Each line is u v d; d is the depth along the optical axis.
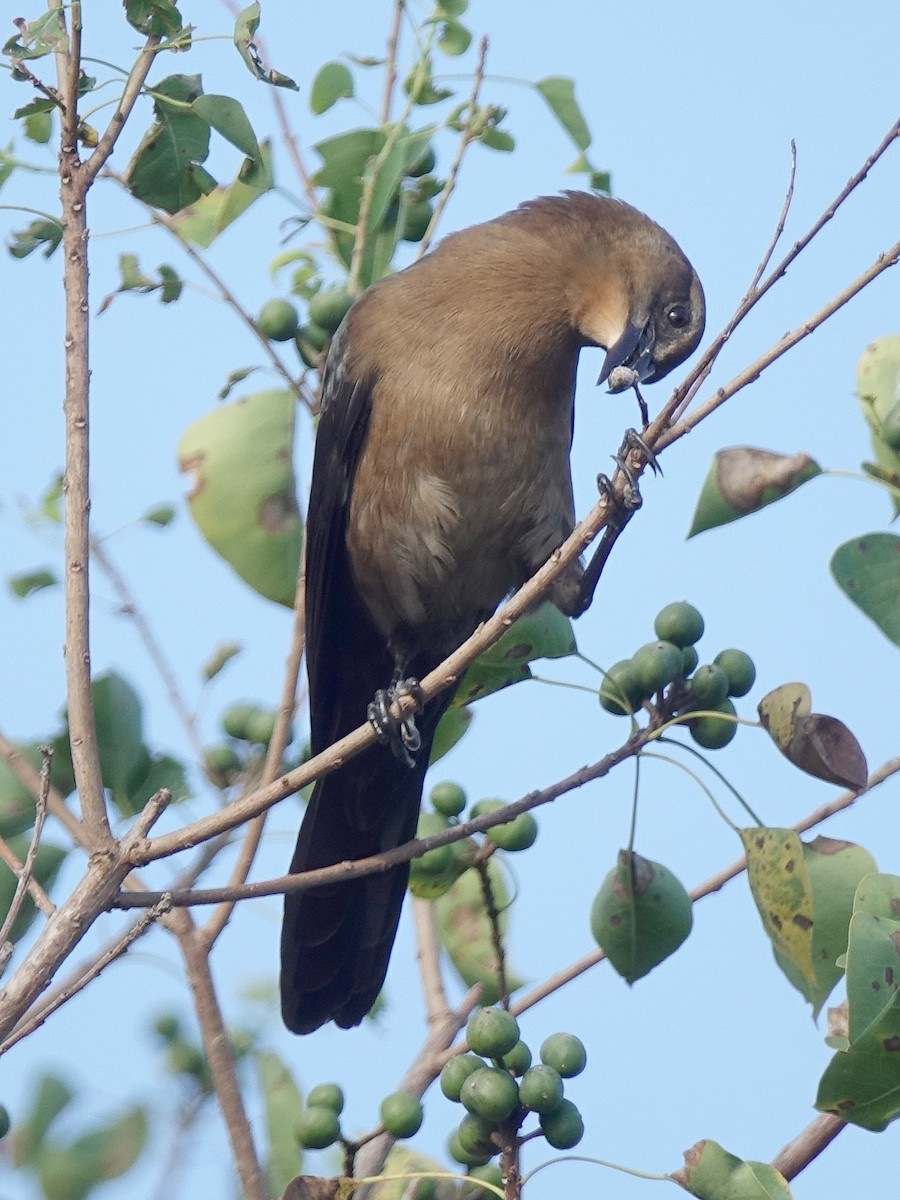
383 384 9.28
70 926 5.95
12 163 7.60
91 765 6.17
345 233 9.33
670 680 7.29
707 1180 6.07
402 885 9.42
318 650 9.86
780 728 6.83
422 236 9.59
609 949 7.38
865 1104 5.82
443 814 8.03
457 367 9.17
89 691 6.28
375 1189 7.34
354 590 10.05
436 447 9.24
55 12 6.56
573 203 9.64
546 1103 6.38
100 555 8.34
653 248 9.45
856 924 5.89
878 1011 5.78
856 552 6.88
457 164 8.98
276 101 9.15
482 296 9.21
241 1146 7.06
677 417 6.79
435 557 9.56
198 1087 7.84
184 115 7.48
